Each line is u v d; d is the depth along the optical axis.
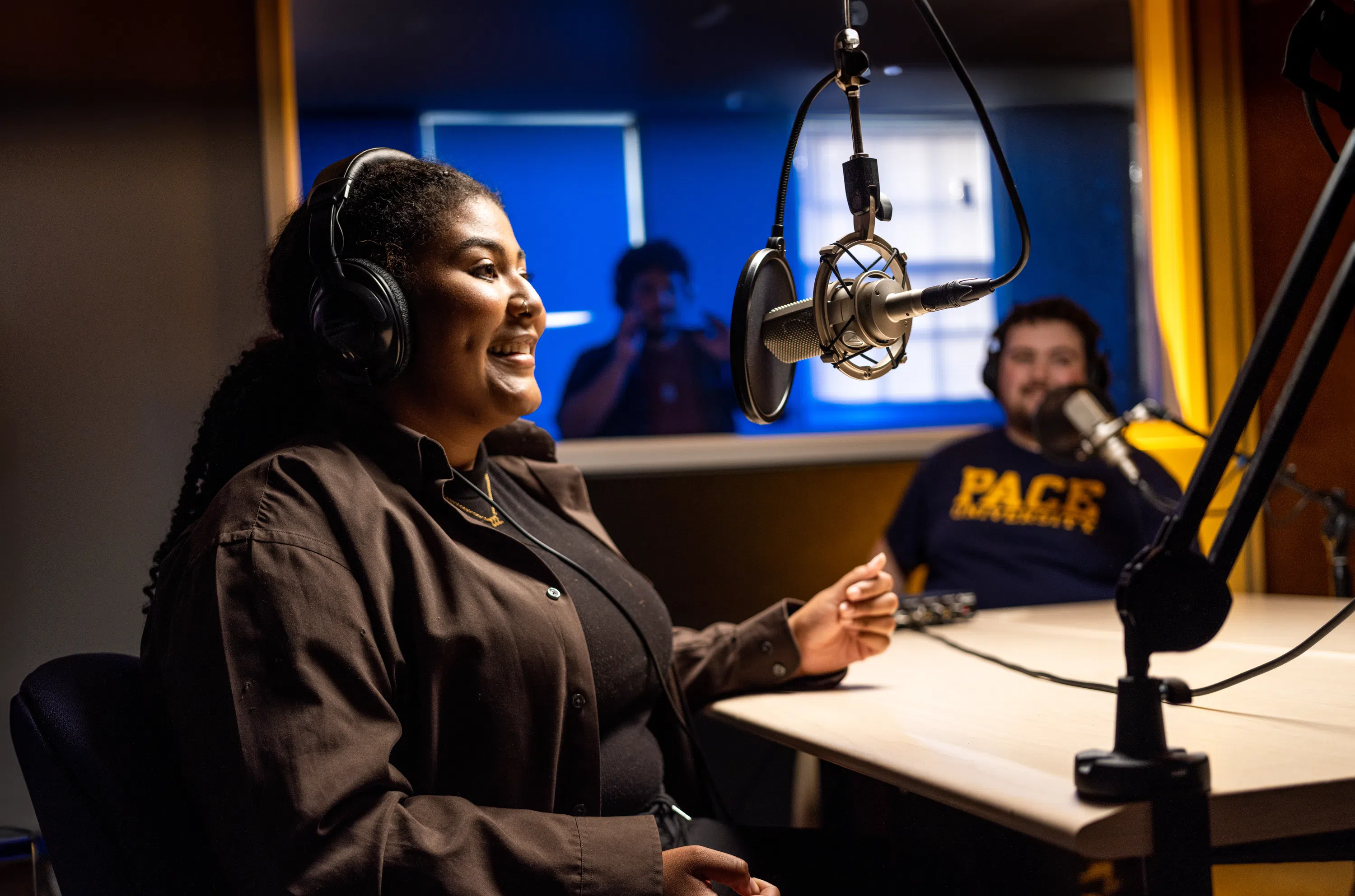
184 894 0.88
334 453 1.03
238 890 0.83
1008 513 2.25
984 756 0.89
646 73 4.75
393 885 0.80
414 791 0.95
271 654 0.86
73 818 0.87
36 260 2.20
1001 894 1.01
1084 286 4.64
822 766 1.39
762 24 4.24
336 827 0.81
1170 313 2.85
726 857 0.89
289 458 0.99
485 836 0.84
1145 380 3.31
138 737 0.92
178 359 2.25
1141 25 2.88
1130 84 4.24
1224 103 2.78
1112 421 1.90
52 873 1.48
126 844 0.87
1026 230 0.91
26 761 0.90
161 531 2.24
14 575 2.17
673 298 4.19
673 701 1.30
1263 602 1.93
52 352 2.20
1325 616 1.70
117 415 2.22
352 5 3.90
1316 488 2.69
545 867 0.84
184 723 0.87
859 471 2.62
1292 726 0.93
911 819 1.18
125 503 2.22
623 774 1.14
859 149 0.99
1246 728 0.93
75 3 2.22
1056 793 0.76
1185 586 0.73
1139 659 0.73
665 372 4.18
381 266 1.08
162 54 2.25
